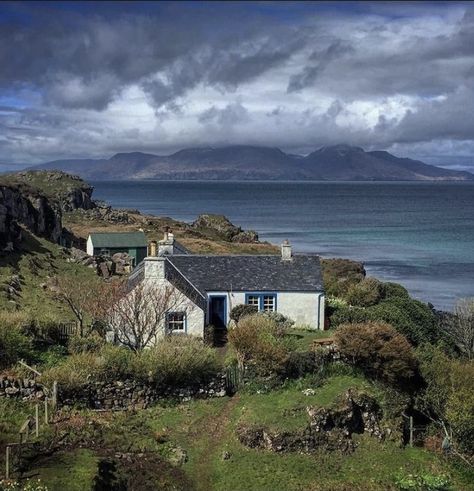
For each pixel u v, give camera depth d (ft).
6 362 102.22
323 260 279.08
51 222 275.59
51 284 183.11
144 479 81.05
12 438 83.46
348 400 102.06
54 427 89.35
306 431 95.14
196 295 134.10
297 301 144.15
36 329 113.19
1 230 209.05
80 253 236.84
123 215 449.06
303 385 107.65
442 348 144.46
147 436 92.68
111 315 120.16
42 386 97.81
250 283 144.97
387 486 90.33
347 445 97.81
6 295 160.66
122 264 238.07
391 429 103.40
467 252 408.67
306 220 653.71
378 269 340.59
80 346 111.65
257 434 93.76
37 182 521.24
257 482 85.71
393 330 115.75
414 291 283.79
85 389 99.55
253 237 412.57
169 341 112.98
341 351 112.37
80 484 73.72
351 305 161.99
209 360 107.45
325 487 87.20
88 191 538.88
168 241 163.73
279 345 112.27
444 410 107.04
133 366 102.73
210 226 435.12
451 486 93.04
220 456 90.58
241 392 107.65
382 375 110.11
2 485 71.56
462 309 178.91
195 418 100.37
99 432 90.74
